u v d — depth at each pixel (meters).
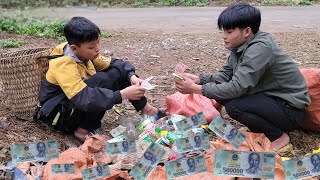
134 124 2.03
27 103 2.17
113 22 6.20
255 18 1.81
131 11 7.52
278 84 1.88
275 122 1.86
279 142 1.89
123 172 1.57
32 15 6.23
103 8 8.08
